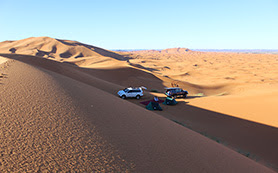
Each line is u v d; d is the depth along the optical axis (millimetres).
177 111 20438
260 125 15578
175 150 8164
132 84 43719
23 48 166125
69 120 8453
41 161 5484
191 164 7352
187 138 10078
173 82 50344
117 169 5914
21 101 9547
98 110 10609
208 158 8297
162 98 27812
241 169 8180
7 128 6848
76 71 38656
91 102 11711
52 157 5762
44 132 7059
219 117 18141
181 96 28953
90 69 51344
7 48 161875
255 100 22875
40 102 9828
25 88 11703
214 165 7801
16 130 6828
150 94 30047
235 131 14727
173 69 115000
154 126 10539
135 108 13656
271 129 14664
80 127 8031
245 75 80375
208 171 7195
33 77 14727
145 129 9664
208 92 45969
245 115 18219
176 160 7336
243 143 12805
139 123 10312
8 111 8203
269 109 18938
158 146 8102
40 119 8008
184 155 7938
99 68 55812
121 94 24859
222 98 26031
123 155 6738
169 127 11203
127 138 8094
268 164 10273
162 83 49938
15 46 173250
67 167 5477
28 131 6922
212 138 13227
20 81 13086
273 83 55062
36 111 8695
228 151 10141
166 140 8953
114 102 13523
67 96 11617
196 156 8156
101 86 29375
